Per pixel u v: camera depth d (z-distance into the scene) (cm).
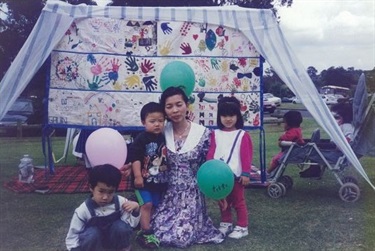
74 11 673
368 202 614
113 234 402
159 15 688
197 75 696
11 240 459
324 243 454
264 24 699
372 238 467
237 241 461
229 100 534
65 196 640
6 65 1964
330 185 717
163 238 440
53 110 682
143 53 687
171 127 469
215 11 695
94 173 397
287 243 454
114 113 686
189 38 693
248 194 660
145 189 450
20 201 611
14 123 1756
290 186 693
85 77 680
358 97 649
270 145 1232
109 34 680
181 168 458
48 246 443
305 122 2105
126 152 469
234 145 477
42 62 653
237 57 702
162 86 556
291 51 694
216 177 430
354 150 656
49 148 779
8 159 999
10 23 1944
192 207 455
